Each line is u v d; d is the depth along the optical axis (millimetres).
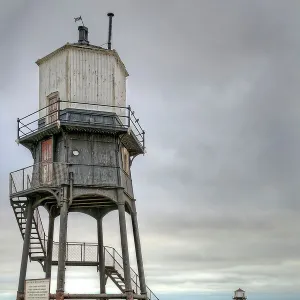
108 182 41625
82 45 43812
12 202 43406
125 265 40125
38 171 41688
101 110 43000
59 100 41375
